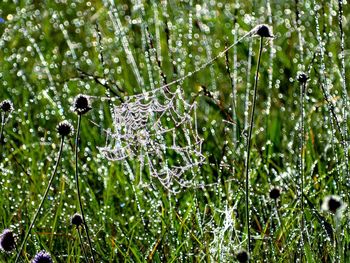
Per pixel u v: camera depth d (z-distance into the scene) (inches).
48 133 275.1
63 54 362.3
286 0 366.9
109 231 206.8
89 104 156.1
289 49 313.7
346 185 184.1
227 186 217.8
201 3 385.7
